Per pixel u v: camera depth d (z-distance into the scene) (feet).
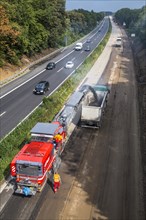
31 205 58.03
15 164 59.67
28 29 193.67
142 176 68.49
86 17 481.87
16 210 56.59
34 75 169.78
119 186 64.49
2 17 158.30
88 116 93.09
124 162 74.69
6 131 91.25
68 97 127.03
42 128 71.05
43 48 239.30
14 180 64.90
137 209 57.41
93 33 449.89
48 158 62.95
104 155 78.13
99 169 71.15
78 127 95.86
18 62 179.22
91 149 81.25
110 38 375.66
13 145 78.95
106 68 193.16
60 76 167.94
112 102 122.62
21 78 162.71
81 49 272.31
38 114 99.45
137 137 89.51
